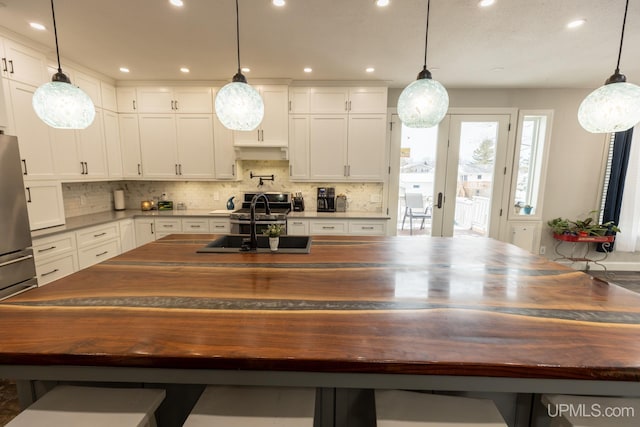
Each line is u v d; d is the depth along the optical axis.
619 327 1.04
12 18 2.17
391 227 4.30
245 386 1.08
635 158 3.97
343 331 1.00
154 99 3.80
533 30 2.37
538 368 0.84
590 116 1.67
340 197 4.10
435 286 1.39
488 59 2.98
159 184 4.27
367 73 3.47
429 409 1.01
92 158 3.34
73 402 1.01
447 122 4.12
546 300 1.25
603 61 3.01
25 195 2.31
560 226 4.09
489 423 0.96
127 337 0.95
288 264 1.70
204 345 0.92
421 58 2.98
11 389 1.89
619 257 4.30
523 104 4.06
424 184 4.25
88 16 2.16
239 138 3.86
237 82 1.70
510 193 4.22
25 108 2.50
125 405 1.00
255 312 1.12
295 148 3.90
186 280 1.44
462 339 0.96
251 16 2.17
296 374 0.92
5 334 0.97
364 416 1.23
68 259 2.77
